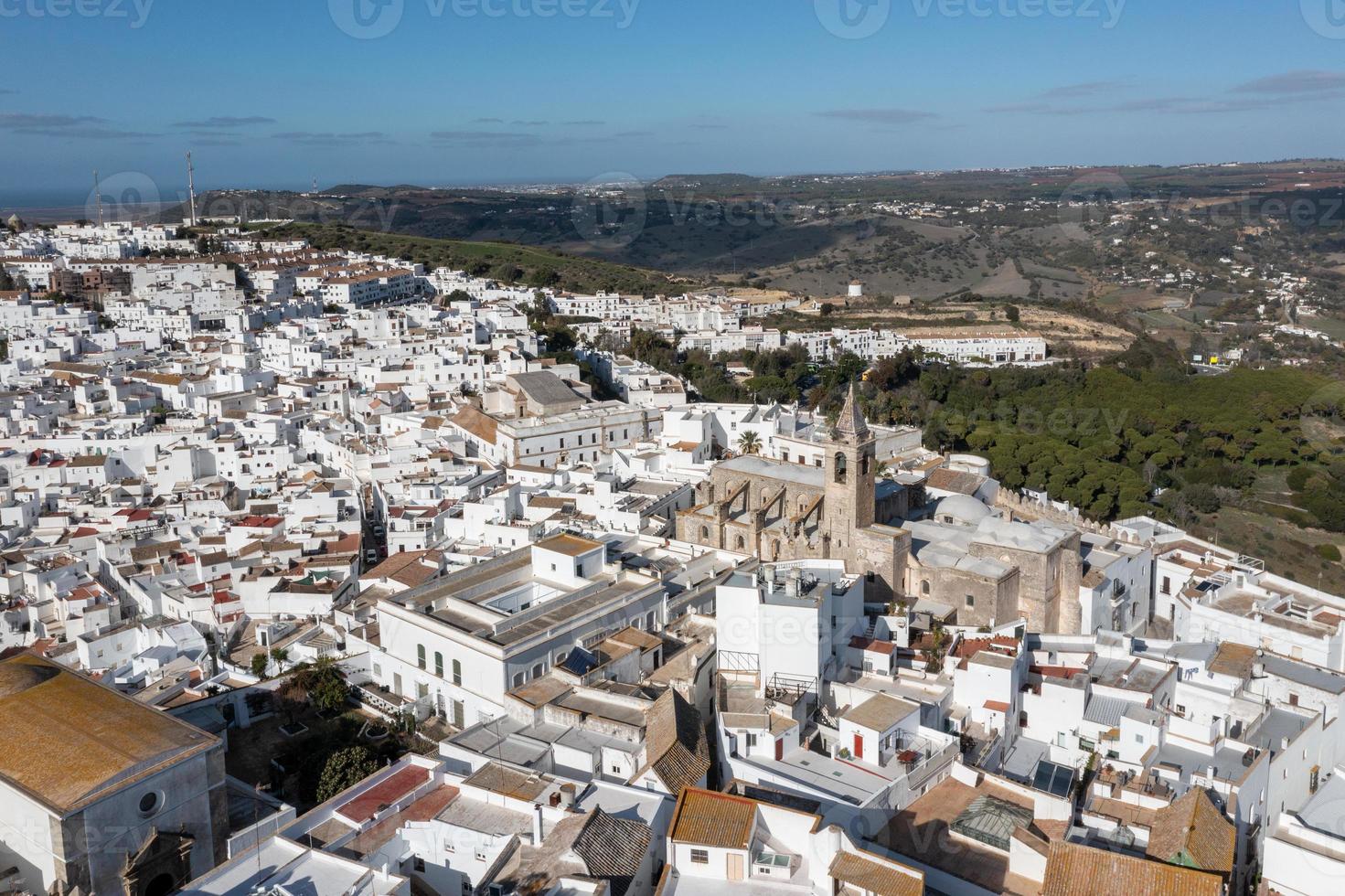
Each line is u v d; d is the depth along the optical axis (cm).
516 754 8588
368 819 7688
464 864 7300
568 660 9975
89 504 17850
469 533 15375
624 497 15525
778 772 7969
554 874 6669
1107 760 8669
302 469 19400
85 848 7688
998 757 8788
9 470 18925
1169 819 7275
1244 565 13888
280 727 10456
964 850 7069
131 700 9162
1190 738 8794
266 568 14050
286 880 6944
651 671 10356
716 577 12338
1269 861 7212
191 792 8356
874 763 8100
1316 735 9175
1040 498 19350
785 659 9125
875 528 12206
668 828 7200
